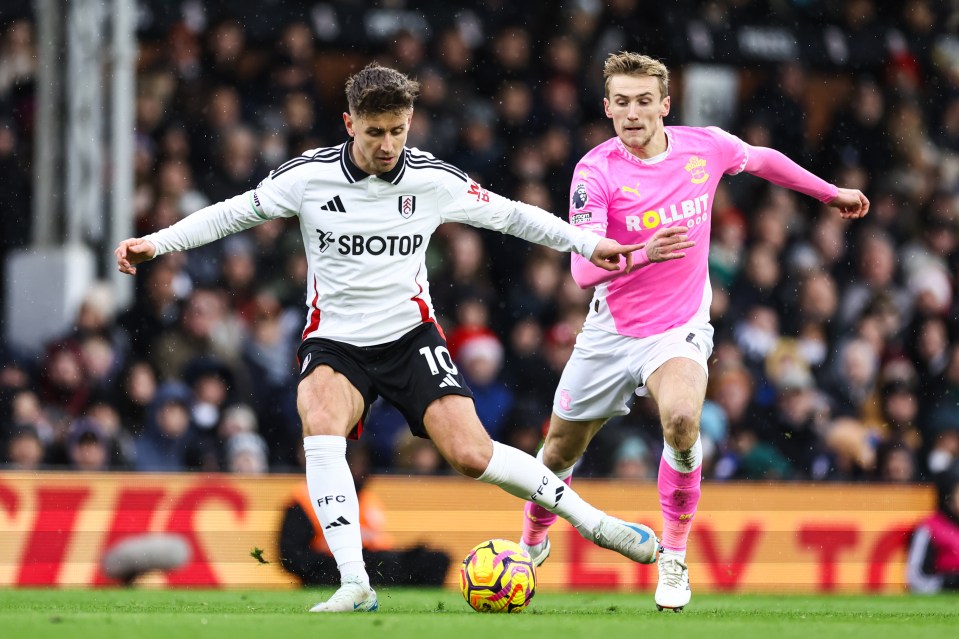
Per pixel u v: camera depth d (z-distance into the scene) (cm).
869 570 3409
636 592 3231
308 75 4553
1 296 4194
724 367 3981
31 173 4338
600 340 2116
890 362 4397
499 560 1822
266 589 3080
